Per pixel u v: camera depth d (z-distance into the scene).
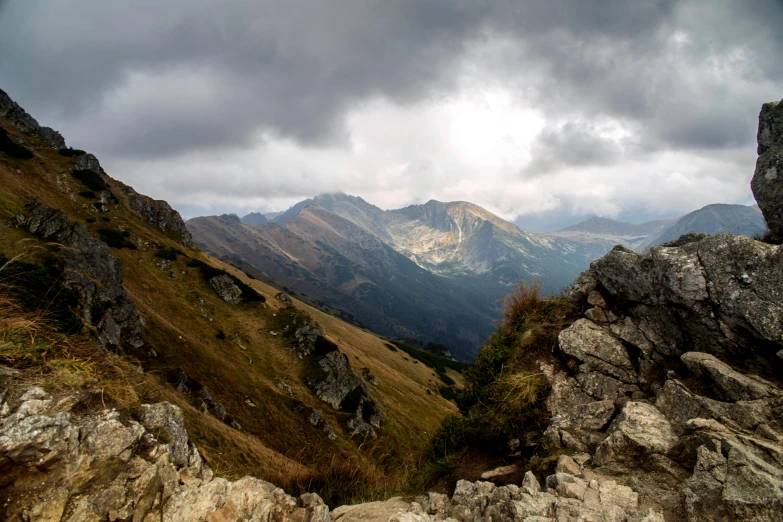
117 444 3.49
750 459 4.14
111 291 37.31
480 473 7.16
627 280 7.82
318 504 4.73
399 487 8.15
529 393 7.74
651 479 4.88
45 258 25.78
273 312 68.88
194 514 3.74
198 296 61.91
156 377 30.48
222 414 35.62
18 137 71.38
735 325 6.00
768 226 7.69
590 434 6.34
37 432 3.02
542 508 4.58
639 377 7.11
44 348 3.76
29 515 2.86
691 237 7.85
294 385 55.50
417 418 70.75
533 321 9.52
